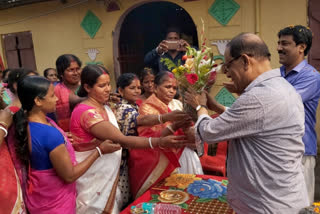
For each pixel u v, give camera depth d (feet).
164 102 9.18
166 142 6.70
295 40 8.02
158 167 8.63
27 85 5.64
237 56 5.00
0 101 6.94
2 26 23.20
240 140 5.00
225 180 8.27
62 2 19.85
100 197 7.17
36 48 22.16
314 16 13.65
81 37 20.04
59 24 20.74
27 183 6.07
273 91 4.69
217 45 15.74
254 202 4.91
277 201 4.74
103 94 7.22
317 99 8.02
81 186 7.07
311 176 8.11
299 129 4.86
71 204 6.40
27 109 5.82
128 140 6.80
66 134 7.05
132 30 21.85
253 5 14.60
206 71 6.04
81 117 7.00
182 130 7.68
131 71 21.17
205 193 7.47
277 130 4.69
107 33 18.99
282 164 4.71
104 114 7.41
